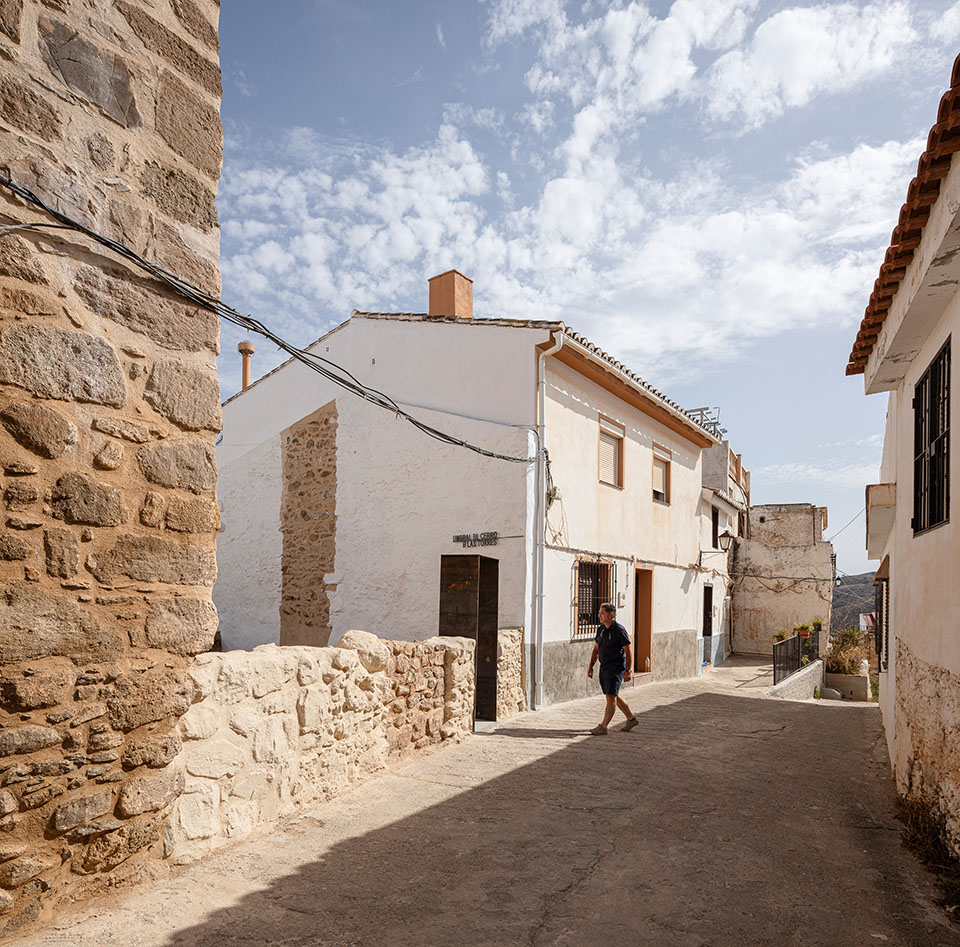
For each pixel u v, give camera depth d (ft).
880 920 11.61
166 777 12.06
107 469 11.21
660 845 15.06
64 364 10.62
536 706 34.40
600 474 43.60
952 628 14.16
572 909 11.81
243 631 43.70
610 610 28.32
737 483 96.32
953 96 10.47
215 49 13.69
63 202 10.69
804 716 35.27
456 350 38.58
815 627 79.82
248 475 45.09
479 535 36.17
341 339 42.93
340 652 17.84
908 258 15.21
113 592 11.19
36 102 10.42
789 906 12.09
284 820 15.34
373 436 40.52
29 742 9.91
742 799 18.94
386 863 13.48
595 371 40.27
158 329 12.17
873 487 22.91
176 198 12.62
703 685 51.24
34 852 9.98
